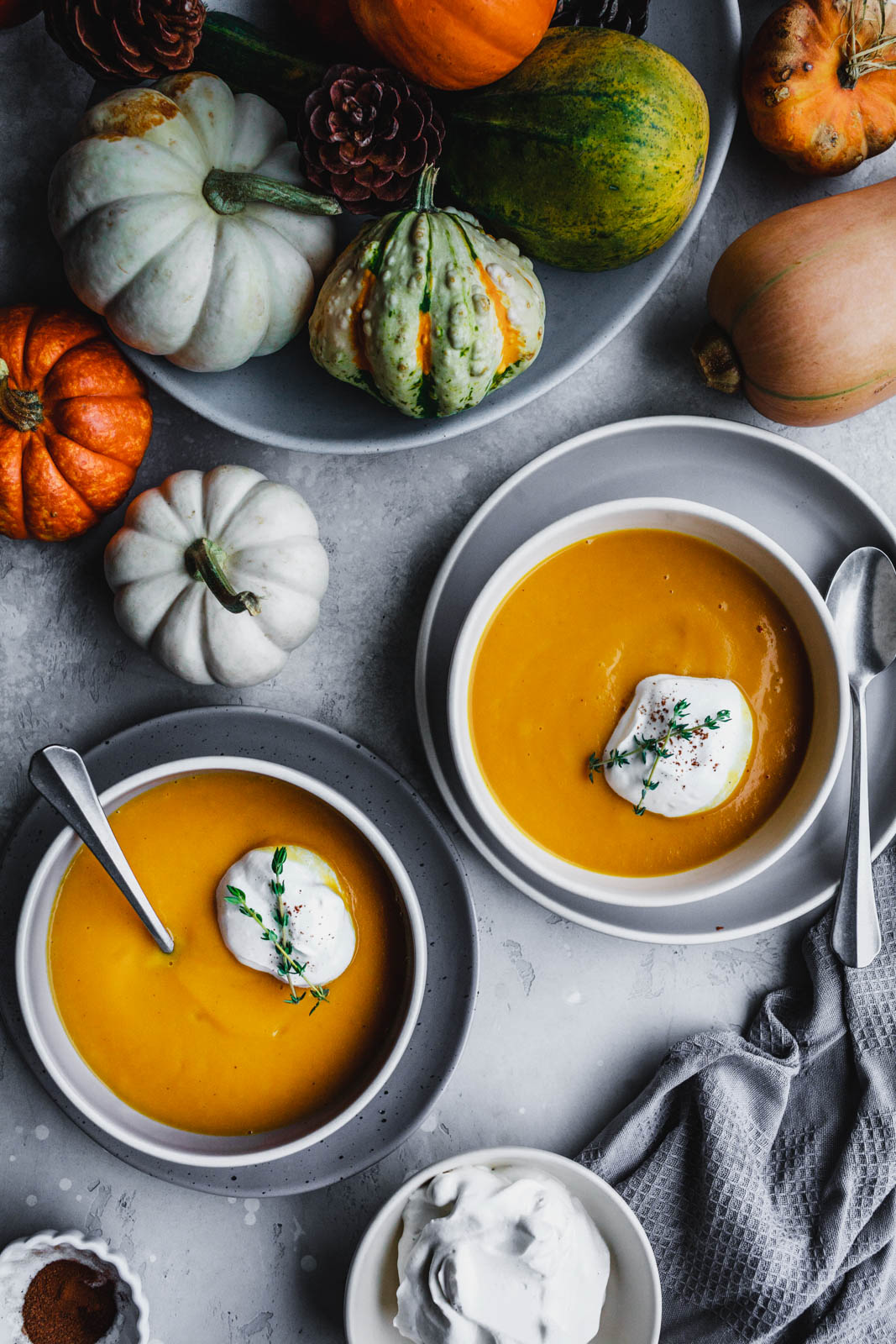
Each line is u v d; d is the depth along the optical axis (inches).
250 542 34.7
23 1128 36.9
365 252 33.3
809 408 35.0
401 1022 35.9
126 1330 36.2
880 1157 37.0
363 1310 35.5
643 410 36.9
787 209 36.6
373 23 32.9
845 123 35.4
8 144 35.5
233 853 35.8
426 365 33.7
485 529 36.0
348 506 36.7
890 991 37.3
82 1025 35.7
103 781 35.6
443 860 36.1
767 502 36.5
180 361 34.5
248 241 33.6
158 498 34.9
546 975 37.7
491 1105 37.6
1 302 35.6
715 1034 37.4
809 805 35.6
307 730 35.9
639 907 36.7
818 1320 37.1
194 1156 34.9
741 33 36.0
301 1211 37.4
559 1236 34.9
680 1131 37.4
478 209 34.0
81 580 36.4
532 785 36.2
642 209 33.3
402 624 36.9
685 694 35.6
